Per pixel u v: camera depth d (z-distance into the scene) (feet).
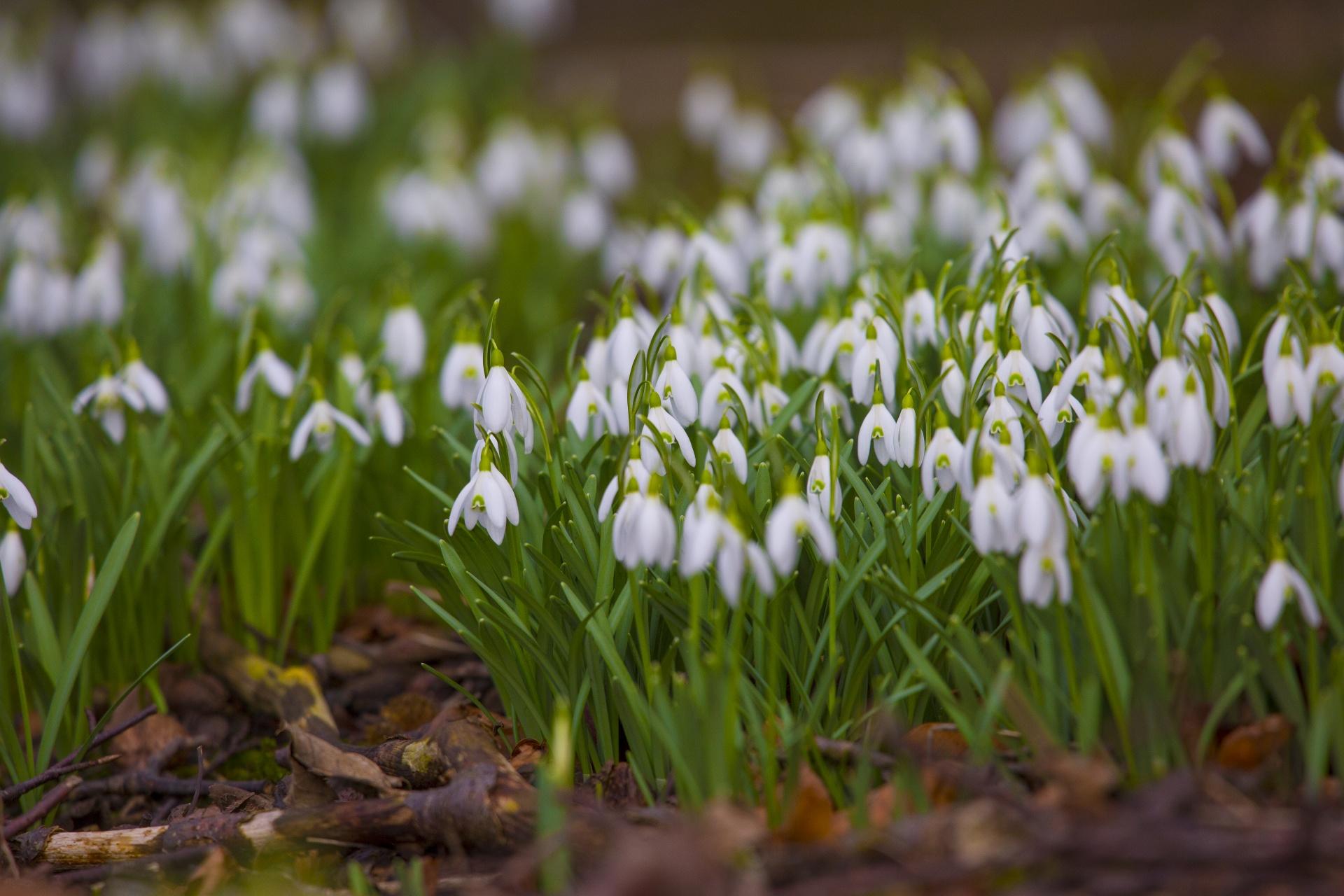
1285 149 11.38
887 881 6.77
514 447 8.95
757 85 32.17
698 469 8.46
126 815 9.93
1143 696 7.51
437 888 7.89
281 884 8.12
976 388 8.45
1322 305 11.48
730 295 11.32
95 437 10.84
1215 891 6.64
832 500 8.11
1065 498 8.17
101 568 10.11
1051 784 7.53
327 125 24.27
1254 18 32.17
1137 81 29.32
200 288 15.57
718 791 7.44
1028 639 8.02
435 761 8.94
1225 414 8.16
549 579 8.86
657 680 7.99
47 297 14.35
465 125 25.82
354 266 19.34
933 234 16.19
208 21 29.27
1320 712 7.25
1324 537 7.72
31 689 10.47
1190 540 8.08
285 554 11.41
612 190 23.04
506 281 19.54
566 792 7.57
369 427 11.25
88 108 29.60
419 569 9.53
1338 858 6.56
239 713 11.08
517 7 29.81
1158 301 9.01
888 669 8.56
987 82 30.83
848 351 10.34
